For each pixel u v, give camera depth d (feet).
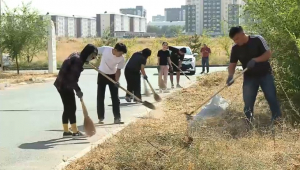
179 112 34.76
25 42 80.94
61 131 30.37
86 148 24.67
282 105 30.14
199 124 25.72
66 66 26.96
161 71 52.90
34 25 81.15
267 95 27.32
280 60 31.99
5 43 80.28
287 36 31.83
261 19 34.14
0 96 50.85
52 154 24.06
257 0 33.40
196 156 18.49
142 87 58.08
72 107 28.22
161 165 18.56
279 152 20.25
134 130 26.78
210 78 55.11
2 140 27.76
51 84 64.69
